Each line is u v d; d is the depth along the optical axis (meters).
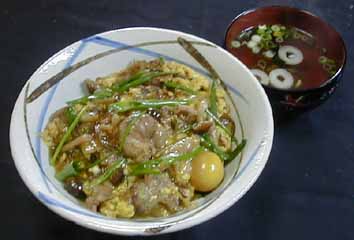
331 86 0.40
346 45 0.47
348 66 0.45
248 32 0.46
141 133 0.33
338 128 0.40
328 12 0.50
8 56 0.44
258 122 0.33
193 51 0.37
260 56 0.44
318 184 0.37
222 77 0.36
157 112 0.34
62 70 0.35
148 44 0.37
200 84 0.36
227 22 0.48
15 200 0.35
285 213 0.35
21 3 0.48
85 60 0.36
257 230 0.34
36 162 0.31
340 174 0.38
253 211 0.35
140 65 0.37
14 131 0.31
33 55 0.44
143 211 0.31
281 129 0.40
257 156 0.31
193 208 0.31
